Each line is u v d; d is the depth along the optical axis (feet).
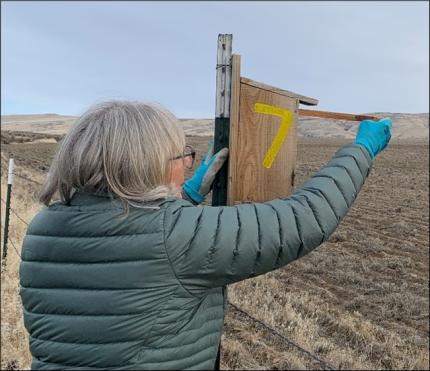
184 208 4.98
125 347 4.70
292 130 8.17
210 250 4.76
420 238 44.14
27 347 16.06
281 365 17.93
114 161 4.78
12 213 34.83
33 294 5.01
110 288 4.72
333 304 26.61
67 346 4.78
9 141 181.68
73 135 5.06
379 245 40.16
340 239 41.98
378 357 20.49
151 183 4.94
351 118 8.18
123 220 4.79
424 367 19.72
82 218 4.93
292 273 31.53
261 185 7.87
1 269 22.88
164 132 5.04
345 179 5.44
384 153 145.28
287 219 5.00
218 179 7.45
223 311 5.48
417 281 32.04
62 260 4.91
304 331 21.36
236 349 18.81
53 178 5.18
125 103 5.14
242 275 4.93
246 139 7.55
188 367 4.93
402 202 62.03
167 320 4.77
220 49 7.27
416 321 25.16
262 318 22.06
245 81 7.39
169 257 4.72
